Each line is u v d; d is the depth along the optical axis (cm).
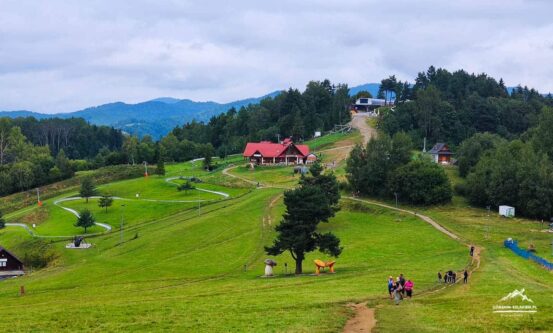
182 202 17712
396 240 11706
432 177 14962
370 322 5028
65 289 9488
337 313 5378
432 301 5956
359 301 6072
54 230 15938
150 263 11400
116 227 15925
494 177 14438
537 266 8481
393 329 4712
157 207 17475
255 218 14375
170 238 13238
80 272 11012
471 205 15025
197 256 11569
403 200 15575
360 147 17025
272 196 16512
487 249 10325
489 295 6138
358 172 16450
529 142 17100
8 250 14000
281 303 6081
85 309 6291
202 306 6141
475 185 14925
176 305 6297
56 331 5147
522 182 13825
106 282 9856
